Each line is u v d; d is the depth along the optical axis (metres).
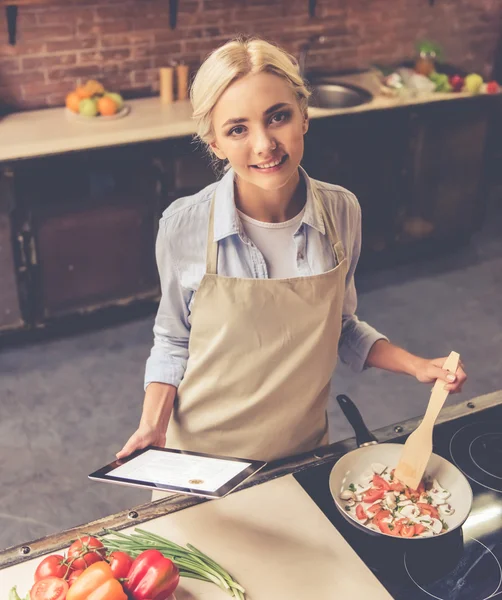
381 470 1.56
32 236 3.59
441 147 4.35
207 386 1.65
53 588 1.16
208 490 1.25
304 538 1.40
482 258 4.71
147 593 1.16
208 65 1.34
